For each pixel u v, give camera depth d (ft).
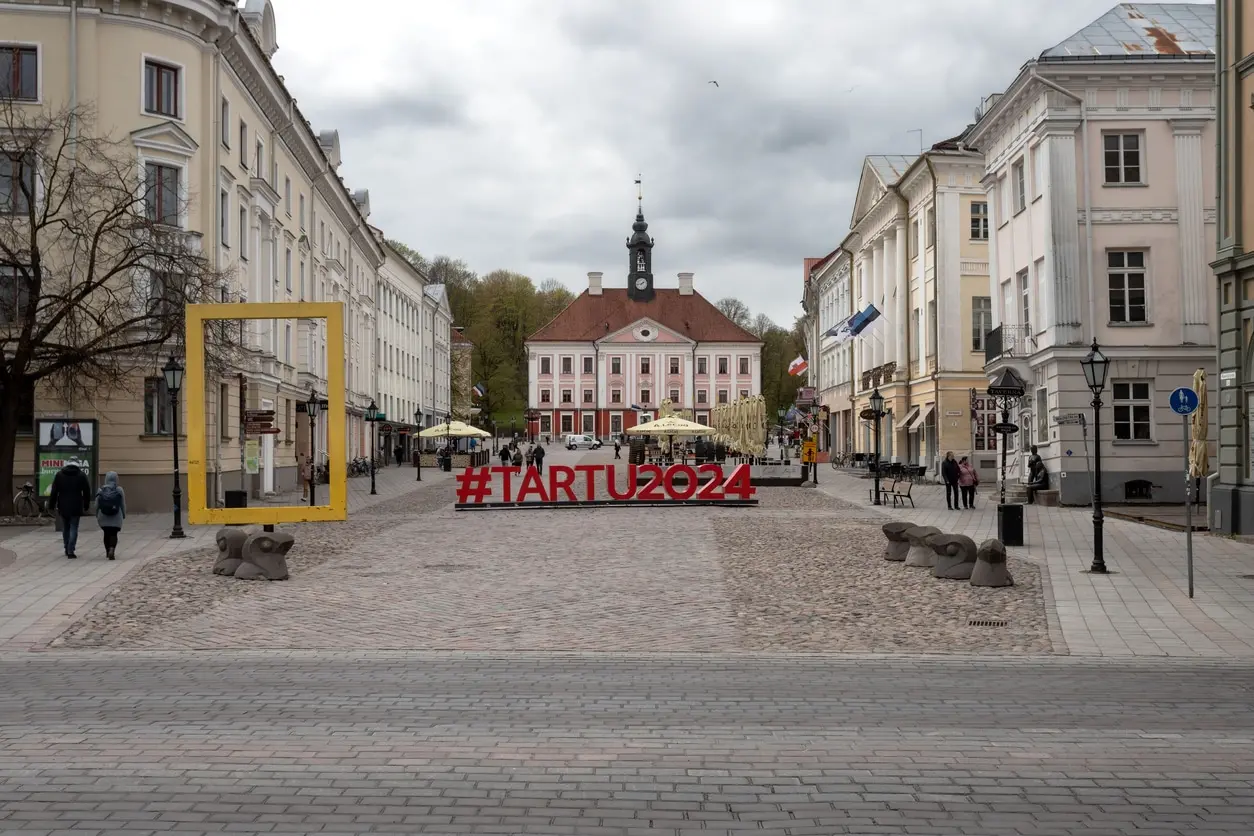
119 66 102.42
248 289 126.21
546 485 146.92
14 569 60.80
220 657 37.45
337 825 19.99
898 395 177.06
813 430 228.63
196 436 73.46
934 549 56.54
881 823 20.21
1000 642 40.11
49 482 92.99
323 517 73.20
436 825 20.03
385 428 245.45
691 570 59.67
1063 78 107.65
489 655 37.70
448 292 459.73
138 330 92.99
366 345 226.58
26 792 21.79
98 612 46.80
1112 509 101.81
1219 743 25.75
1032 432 116.78
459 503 108.68
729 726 27.37
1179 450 107.04
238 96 120.98
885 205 187.21
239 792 21.85
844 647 39.17
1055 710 29.27
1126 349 106.93
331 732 26.66
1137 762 24.12
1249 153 75.97
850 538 76.54
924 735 26.48
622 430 422.41
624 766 23.73
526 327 477.77
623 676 34.01
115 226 89.86
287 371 149.79
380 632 42.04
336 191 184.03
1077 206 107.96
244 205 124.67
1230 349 77.05
